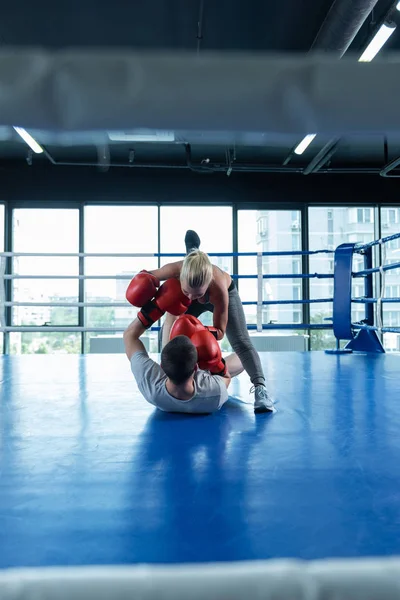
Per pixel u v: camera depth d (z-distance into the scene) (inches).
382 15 138.3
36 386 107.0
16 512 40.6
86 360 165.3
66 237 270.2
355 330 194.5
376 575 13.3
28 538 36.0
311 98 16.4
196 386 74.2
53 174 268.2
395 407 82.2
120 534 36.5
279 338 249.4
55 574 13.3
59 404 86.3
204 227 276.8
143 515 39.8
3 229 267.6
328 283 279.9
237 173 274.7
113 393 97.5
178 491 45.0
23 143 243.6
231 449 58.2
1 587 12.8
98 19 166.2
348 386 104.0
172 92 16.2
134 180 271.3
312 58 16.7
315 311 279.4
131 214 274.2
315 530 37.0
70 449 58.5
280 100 16.5
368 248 174.7
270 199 275.1
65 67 15.9
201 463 53.0
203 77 16.2
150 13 163.5
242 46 183.6
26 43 177.5
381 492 44.6
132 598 12.6
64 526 37.9
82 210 269.7
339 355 169.3
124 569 13.6
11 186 266.2
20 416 76.5
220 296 74.8
